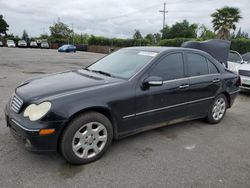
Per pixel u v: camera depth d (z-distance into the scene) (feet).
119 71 13.37
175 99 13.83
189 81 14.47
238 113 20.25
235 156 12.41
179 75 14.14
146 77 12.66
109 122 11.41
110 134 11.56
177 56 14.38
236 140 14.46
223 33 91.30
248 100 25.43
